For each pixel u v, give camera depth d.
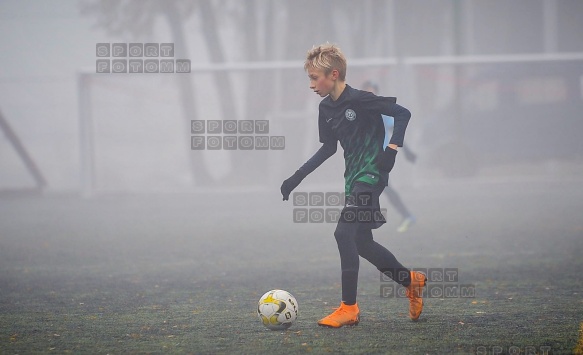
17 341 17.84
